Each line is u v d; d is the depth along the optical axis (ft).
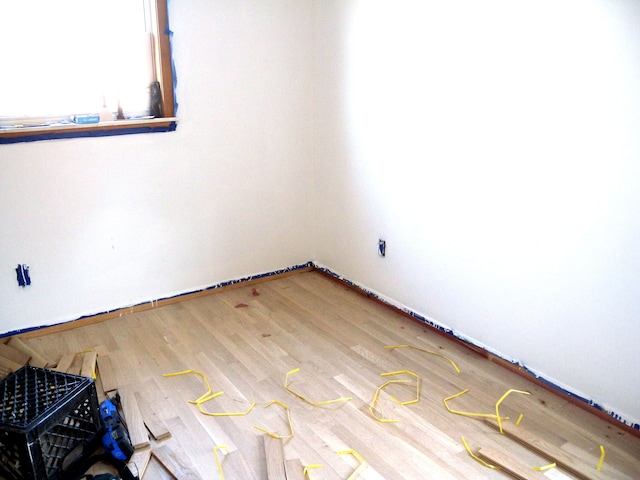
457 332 9.32
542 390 7.97
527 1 7.07
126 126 9.53
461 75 8.16
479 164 8.19
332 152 11.32
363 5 9.70
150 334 9.68
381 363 8.68
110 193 9.77
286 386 8.04
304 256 12.57
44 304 9.67
